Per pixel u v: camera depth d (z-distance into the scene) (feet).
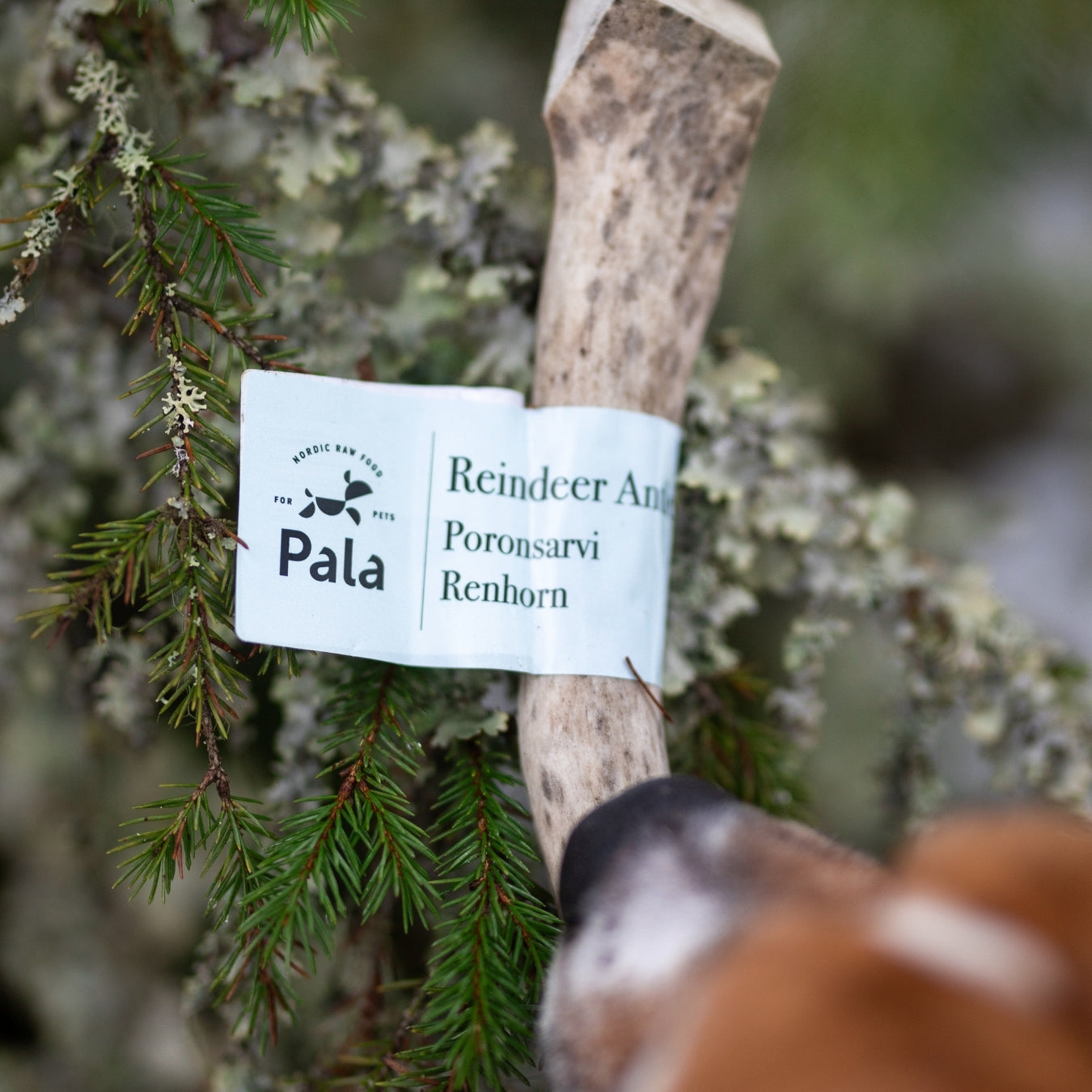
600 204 2.66
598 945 1.74
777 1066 1.01
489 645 2.47
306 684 3.05
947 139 4.15
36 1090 4.29
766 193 4.61
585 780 2.39
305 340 3.12
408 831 2.40
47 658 3.94
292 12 2.52
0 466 3.89
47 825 4.37
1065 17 3.98
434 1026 2.19
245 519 2.38
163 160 2.58
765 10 4.16
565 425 2.57
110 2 2.80
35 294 3.10
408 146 3.12
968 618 3.47
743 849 1.79
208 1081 3.55
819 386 5.73
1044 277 5.97
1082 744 3.56
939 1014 1.00
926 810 3.59
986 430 6.77
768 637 4.76
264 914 2.21
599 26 2.49
